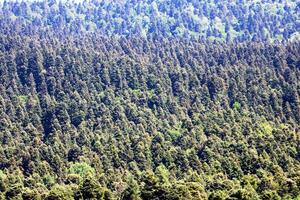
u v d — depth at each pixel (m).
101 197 146.88
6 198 152.12
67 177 187.75
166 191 142.50
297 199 156.75
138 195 144.88
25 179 184.12
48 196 145.62
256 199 148.50
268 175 175.38
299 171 171.88
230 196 144.88
